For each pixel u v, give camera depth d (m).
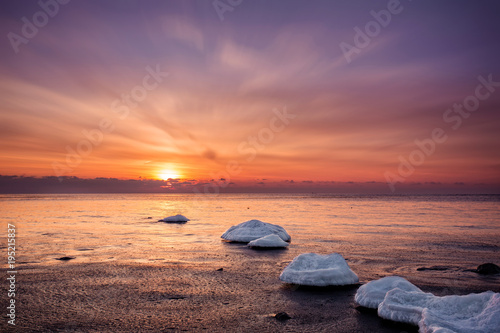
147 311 5.56
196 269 8.64
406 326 4.86
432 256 10.51
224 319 5.21
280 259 9.98
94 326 4.92
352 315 5.38
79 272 8.27
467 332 3.94
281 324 5.01
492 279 7.64
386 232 17.12
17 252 11.12
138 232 16.98
